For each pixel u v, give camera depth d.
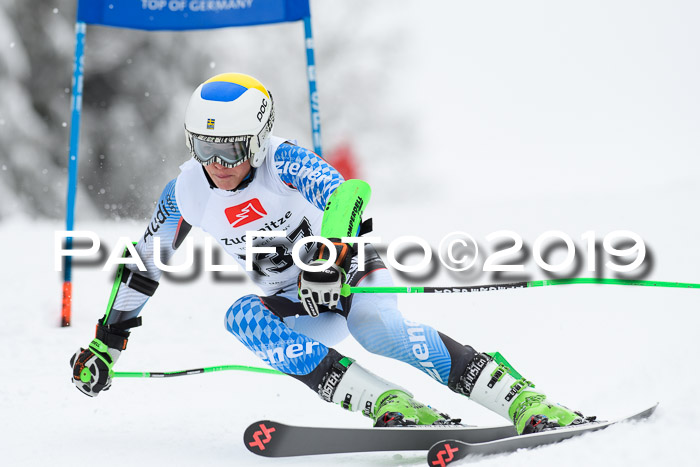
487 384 9.97
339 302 11.37
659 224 27.67
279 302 11.56
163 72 79.75
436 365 10.19
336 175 10.21
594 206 31.73
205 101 9.95
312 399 14.36
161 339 20.23
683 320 17.17
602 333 17.14
